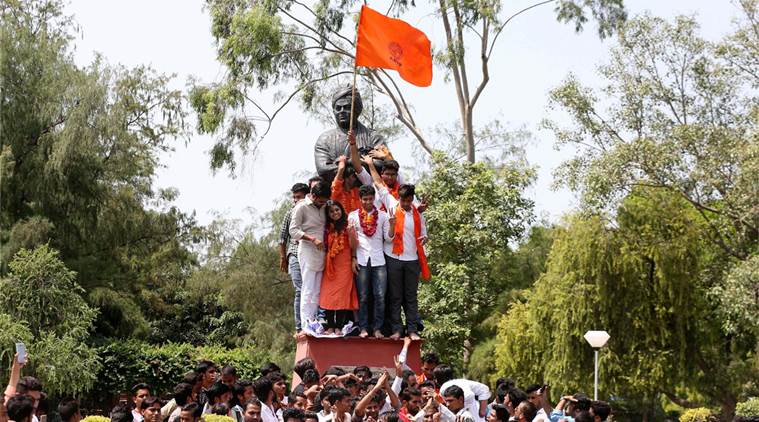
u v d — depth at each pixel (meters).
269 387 10.61
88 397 35.34
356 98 15.65
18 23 34.47
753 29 30.94
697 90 31.39
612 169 29.52
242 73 30.89
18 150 33.59
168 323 49.41
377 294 14.35
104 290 35.72
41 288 29.06
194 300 48.91
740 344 32.34
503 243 32.16
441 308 31.73
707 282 30.91
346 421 10.47
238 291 43.16
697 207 31.20
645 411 36.44
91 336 36.06
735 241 31.36
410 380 12.47
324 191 14.31
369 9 14.82
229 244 45.22
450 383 11.26
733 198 28.62
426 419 10.40
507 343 32.78
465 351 36.12
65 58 34.38
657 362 29.62
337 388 10.52
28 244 32.16
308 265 14.33
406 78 14.92
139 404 10.77
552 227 35.81
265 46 30.33
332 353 14.14
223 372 11.42
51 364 27.97
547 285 31.30
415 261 14.62
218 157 31.00
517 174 32.25
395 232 14.50
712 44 31.12
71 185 34.22
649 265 30.20
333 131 15.66
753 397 28.91
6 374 27.53
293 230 14.38
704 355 31.16
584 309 29.84
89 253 36.62
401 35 14.89
